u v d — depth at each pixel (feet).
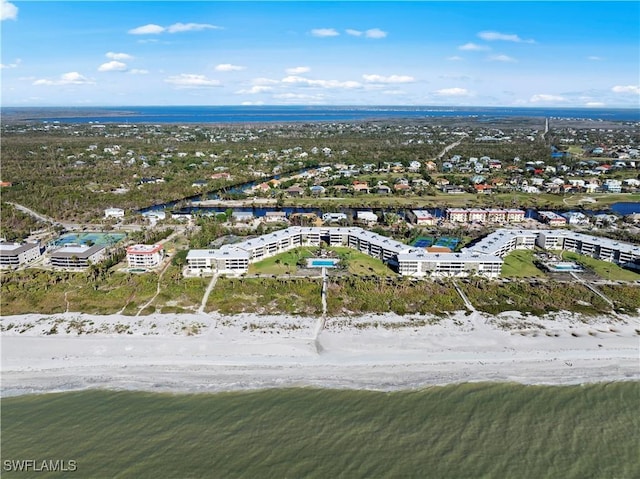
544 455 323.78
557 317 508.94
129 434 337.72
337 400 377.50
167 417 355.77
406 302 540.93
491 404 374.43
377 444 329.93
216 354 440.86
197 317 506.07
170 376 408.87
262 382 400.88
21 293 548.31
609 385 399.03
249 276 611.47
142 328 482.69
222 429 342.85
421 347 453.17
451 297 549.54
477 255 631.97
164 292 554.05
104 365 424.05
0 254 646.33
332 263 653.30
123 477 298.56
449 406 371.15
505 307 529.86
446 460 317.01
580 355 441.27
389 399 378.94
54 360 429.79
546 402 377.30
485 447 329.52
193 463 310.86
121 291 551.59
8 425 346.54
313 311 522.06
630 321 501.97
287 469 306.35
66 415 358.23
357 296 551.18
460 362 430.20
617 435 343.26
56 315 507.30
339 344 457.68
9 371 413.80
